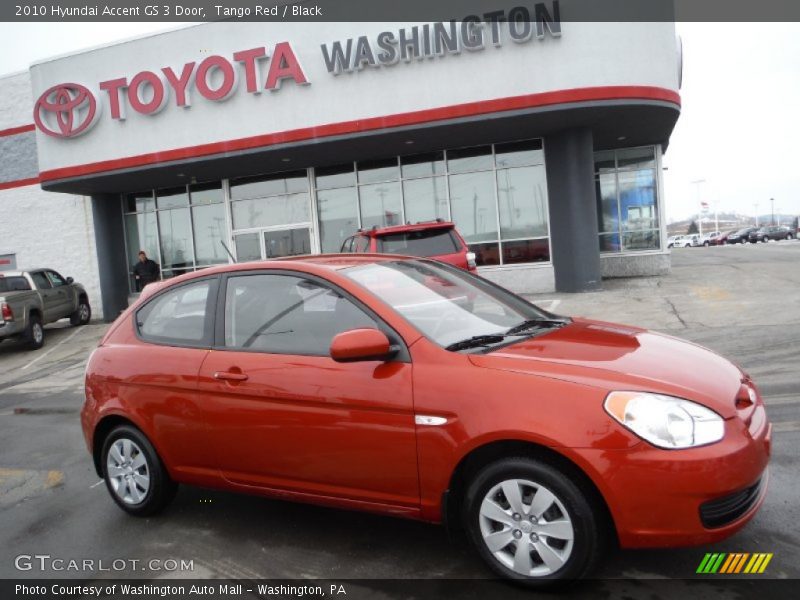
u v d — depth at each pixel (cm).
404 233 1080
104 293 2006
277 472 381
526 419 301
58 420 802
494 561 320
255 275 417
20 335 1495
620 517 288
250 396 384
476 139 1616
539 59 1384
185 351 423
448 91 1431
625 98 1383
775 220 12444
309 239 1842
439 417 322
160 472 438
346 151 1642
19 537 443
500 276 1677
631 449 286
